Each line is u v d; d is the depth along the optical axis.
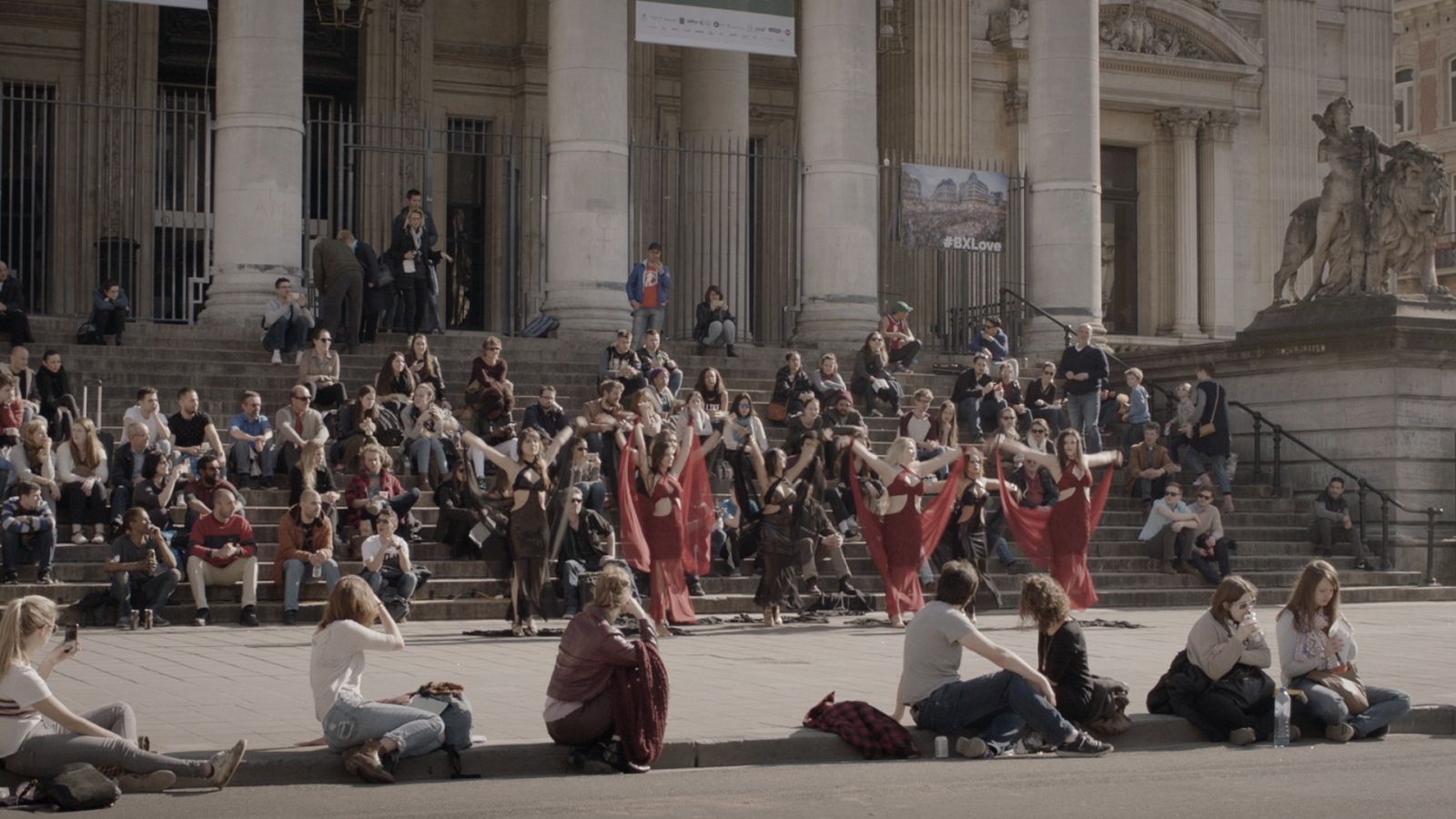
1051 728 11.43
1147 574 22.89
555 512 18.28
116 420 22.25
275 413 22.95
